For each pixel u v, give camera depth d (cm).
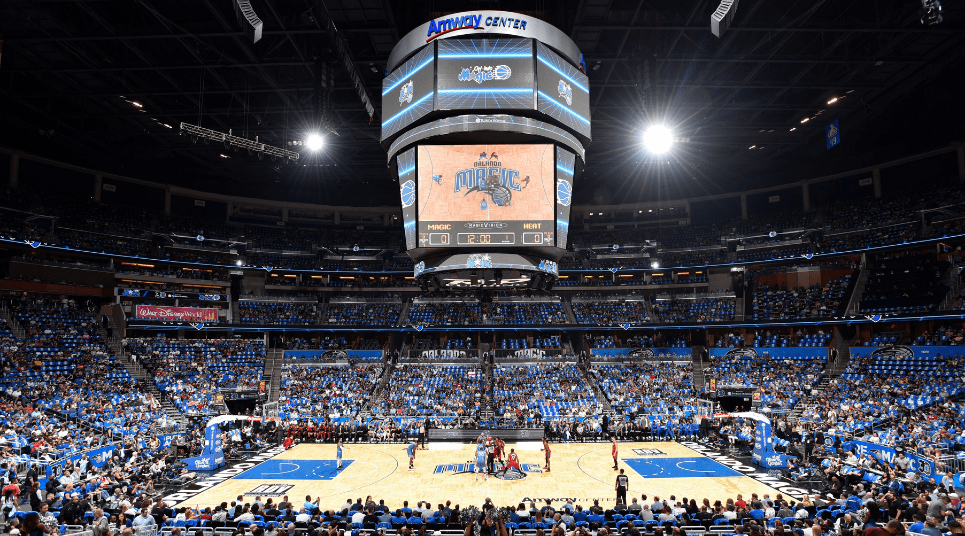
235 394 4650
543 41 2430
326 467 3191
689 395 4756
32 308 4697
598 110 4719
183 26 3472
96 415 3506
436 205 2411
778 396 4469
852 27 3275
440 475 2972
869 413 3625
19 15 3197
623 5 3231
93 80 4053
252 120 4753
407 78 2470
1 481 2222
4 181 4994
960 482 2227
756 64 3916
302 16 3262
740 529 1459
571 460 3359
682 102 4509
